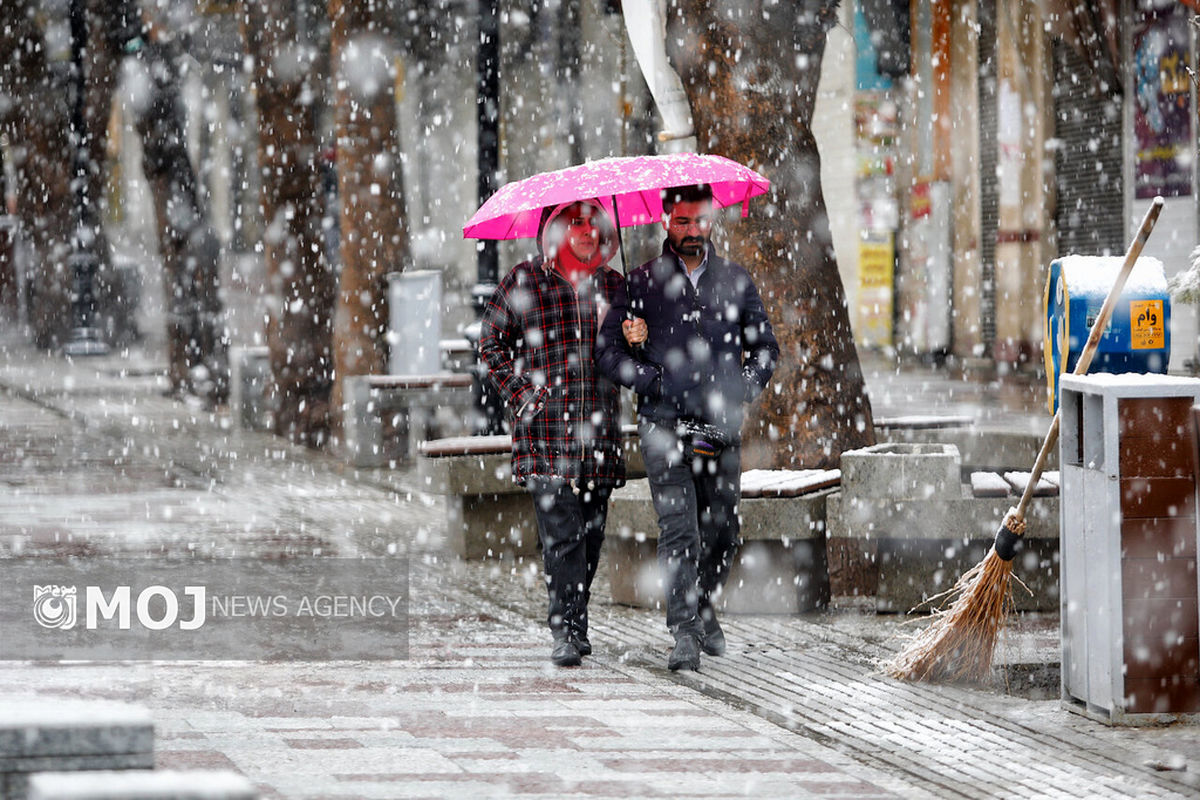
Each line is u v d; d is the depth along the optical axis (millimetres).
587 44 121938
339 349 66812
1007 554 24891
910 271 118625
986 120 109188
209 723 22078
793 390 36375
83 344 133625
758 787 18891
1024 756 20781
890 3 116812
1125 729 22219
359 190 67000
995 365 107188
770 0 36531
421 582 36000
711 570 27516
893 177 119625
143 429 74562
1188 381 22219
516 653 27891
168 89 93250
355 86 66938
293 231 71375
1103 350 28172
